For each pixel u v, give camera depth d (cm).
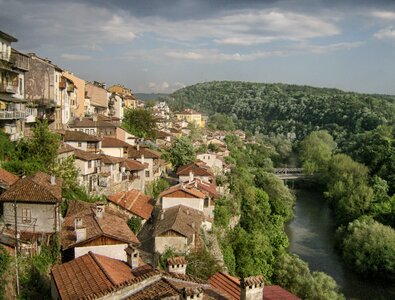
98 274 2547
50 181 3938
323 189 12650
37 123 5509
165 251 4609
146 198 6191
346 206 8825
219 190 8075
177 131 13750
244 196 8506
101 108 11069
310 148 14938
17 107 5634
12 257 2930
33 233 3459
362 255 6650
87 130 8206
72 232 3597
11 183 3981
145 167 7400
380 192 9406
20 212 3497
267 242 6769
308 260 7175
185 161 9688
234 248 6222
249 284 2247
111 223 3641
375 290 6238
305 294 5209
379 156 11325
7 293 2717
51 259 3391
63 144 5912
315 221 9550
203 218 5697
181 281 2438
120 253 3334
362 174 10594
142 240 5038
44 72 7144
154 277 2412
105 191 5981
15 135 5350
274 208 9438
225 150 13388
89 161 5781
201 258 4506
